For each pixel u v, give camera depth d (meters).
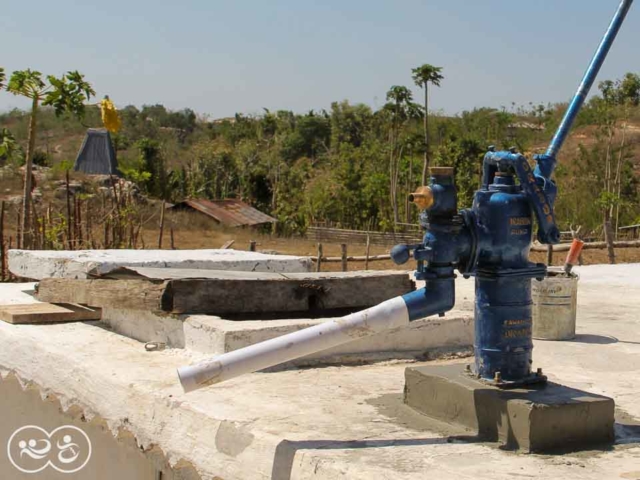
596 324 6.36
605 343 5.44
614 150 37.06
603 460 2.83
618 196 29.45
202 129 77.44
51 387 4.44
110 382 3.89
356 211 33.94
